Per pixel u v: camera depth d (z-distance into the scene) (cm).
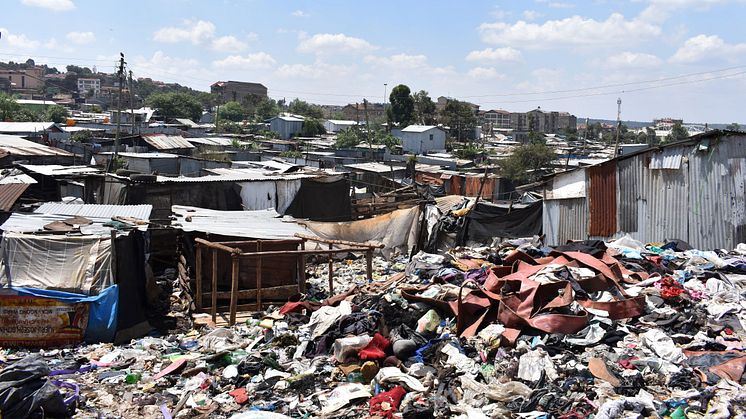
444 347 1102
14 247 1443
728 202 1925
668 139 9862
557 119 16512
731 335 1105
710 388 905
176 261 1969
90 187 2783
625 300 1178
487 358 1075
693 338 1095
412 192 3391
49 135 6338
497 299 1186
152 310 1675
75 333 1424
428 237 2548
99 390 1080
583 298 1203
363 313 1249
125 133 6756
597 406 884
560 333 1106
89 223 1659
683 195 1962
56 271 1449
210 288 1709
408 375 1027
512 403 915
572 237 2222
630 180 2067
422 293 1316
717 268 1475
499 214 2502
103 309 1436
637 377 952
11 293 1405
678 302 1227
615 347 1067
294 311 1447
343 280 2030
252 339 1334
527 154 5762
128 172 2659
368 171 4834
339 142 7619
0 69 15475
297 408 978
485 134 12506
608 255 1450
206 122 11056
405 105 9706
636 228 2055
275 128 9238
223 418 957
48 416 952
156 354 1291
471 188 5059
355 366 1088
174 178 2783
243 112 11488
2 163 3581
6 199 1977
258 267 1599
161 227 1798
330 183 2906
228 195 2714
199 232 1756
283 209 2819
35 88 14225
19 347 1409
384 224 2478
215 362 1179
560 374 983
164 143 5538
